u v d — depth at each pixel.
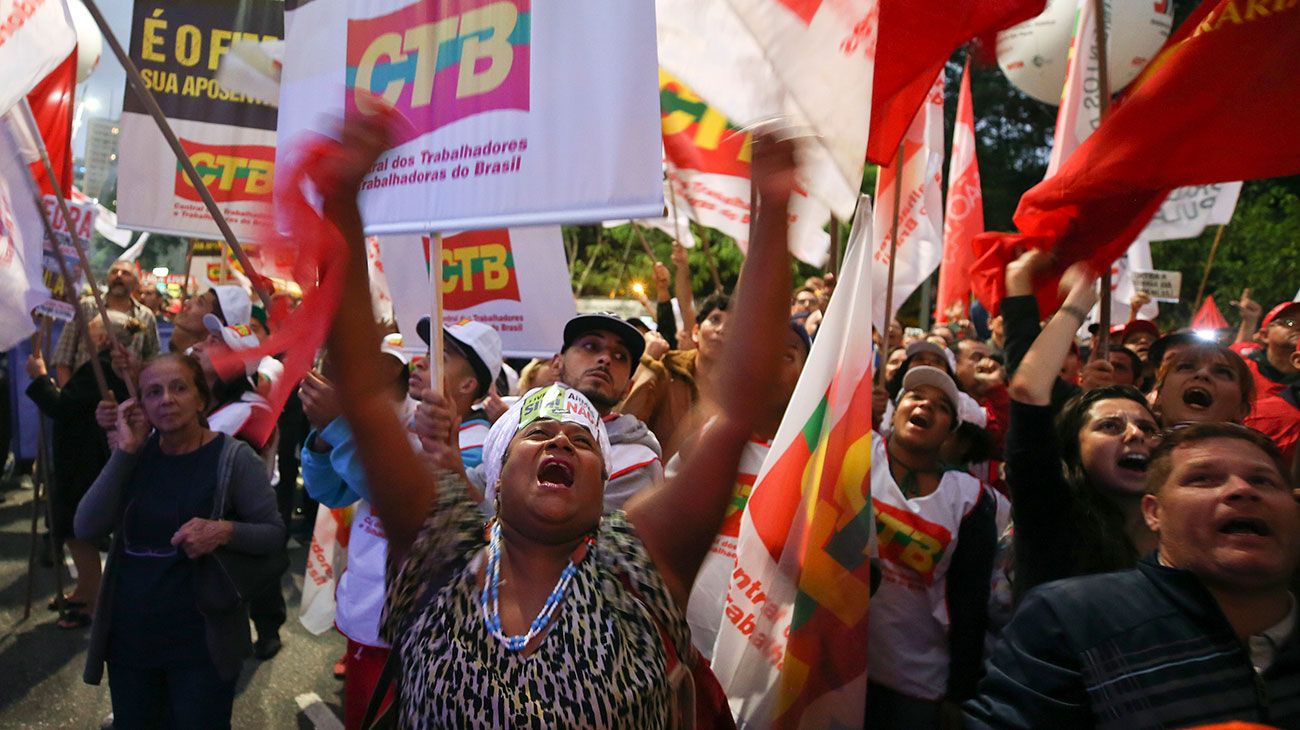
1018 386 2.49
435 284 2.61
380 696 1.79
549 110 2.45
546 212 2.43
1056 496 2.46
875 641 2.94
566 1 2.44
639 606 1.74
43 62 3.38
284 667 5.10
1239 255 17.05
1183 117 2.85
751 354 1.77
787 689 2.45
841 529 2.47
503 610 1.71
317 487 3.36
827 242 3.06
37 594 5.93
